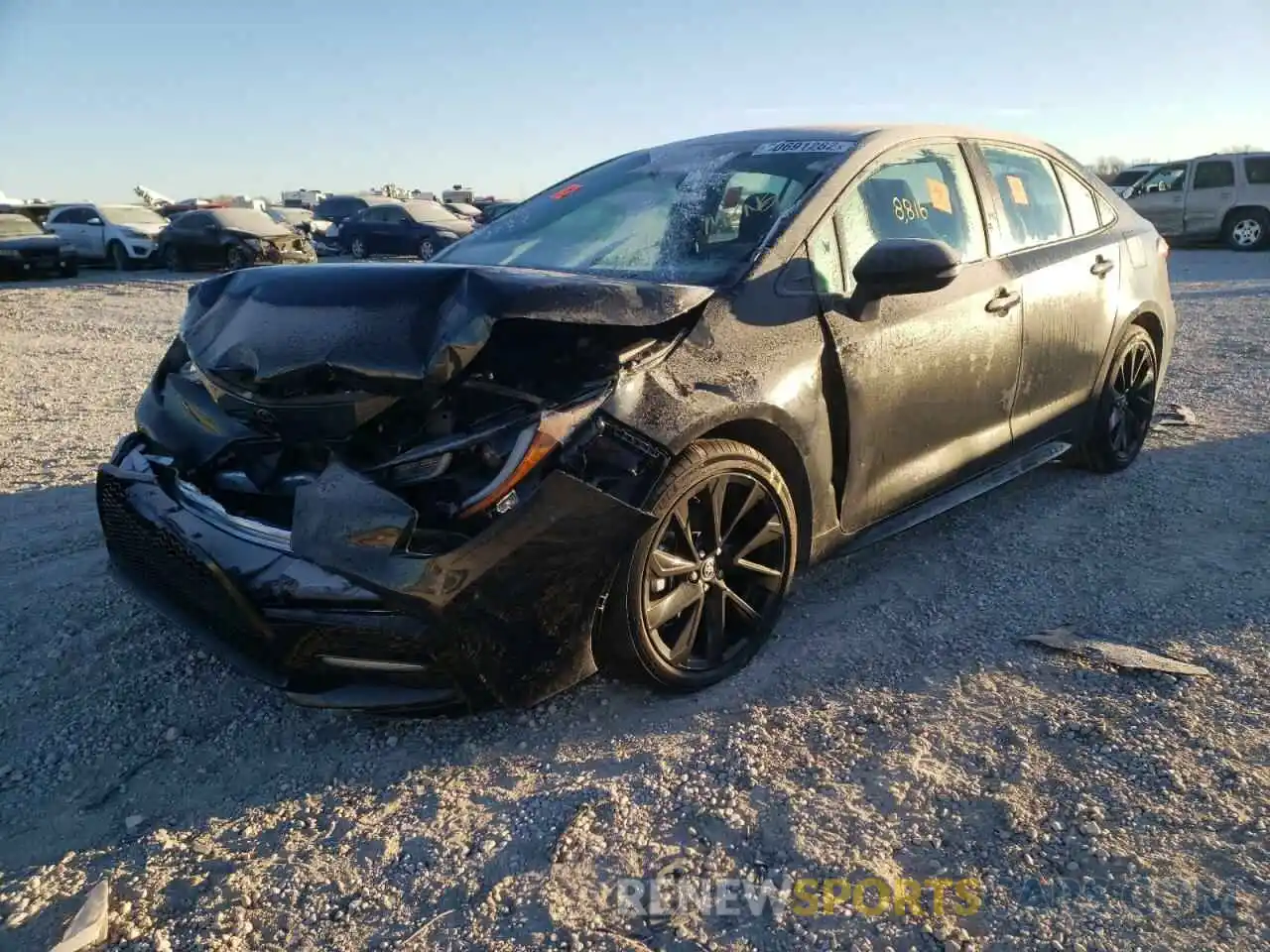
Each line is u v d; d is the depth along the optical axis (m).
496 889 2.12
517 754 2.61
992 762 2.50
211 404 2.85
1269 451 5.09
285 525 2.64
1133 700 2.77
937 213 3.68
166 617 2.88
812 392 3.01
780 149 3.63
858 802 2.36
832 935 1.97
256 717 2.83
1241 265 16.41
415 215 23.20
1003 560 3.80
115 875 2.20
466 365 2.48
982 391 3.75
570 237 3.59
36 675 3.05
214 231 20.78
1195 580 3.55
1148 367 4.92
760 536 2.93
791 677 2.95
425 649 2.38
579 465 2.45
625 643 2.67
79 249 22.80
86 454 5.54
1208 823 2.25
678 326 2.80
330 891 2.14
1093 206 4.70
